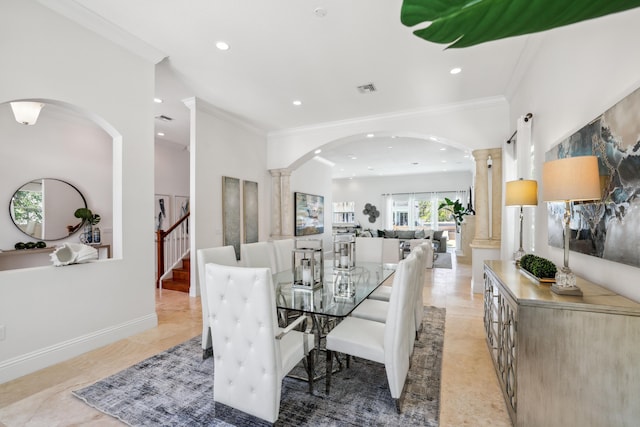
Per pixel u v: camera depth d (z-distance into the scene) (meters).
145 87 3.21
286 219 6.18
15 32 2.26
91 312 2.77
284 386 2.19
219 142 5.03
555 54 2.56
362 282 2.87
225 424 1.79
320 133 5.72
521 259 2.43
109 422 1.82
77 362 2.54
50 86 2.45
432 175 11.68
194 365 2.49
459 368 2.44
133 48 3.04
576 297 1.62
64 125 4.71
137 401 2.01
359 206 12.82
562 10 0.41
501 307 2.12
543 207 2.84
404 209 12.10
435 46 3.08
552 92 2.63
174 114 5.05
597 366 1.49
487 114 4.52
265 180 6.20
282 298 2.40
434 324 3.41
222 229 5.07
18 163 4.21
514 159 4.12
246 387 1.70
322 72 3.63
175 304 4.26
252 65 3.48
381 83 3.93
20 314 2.33
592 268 1.96
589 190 1.54
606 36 1.80
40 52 2.39
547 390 1.57
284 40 3.00
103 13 2.62
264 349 1.63
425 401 2.01
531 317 1.59
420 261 2.47
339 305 2.21
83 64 2.67
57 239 4.60
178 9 2.56
